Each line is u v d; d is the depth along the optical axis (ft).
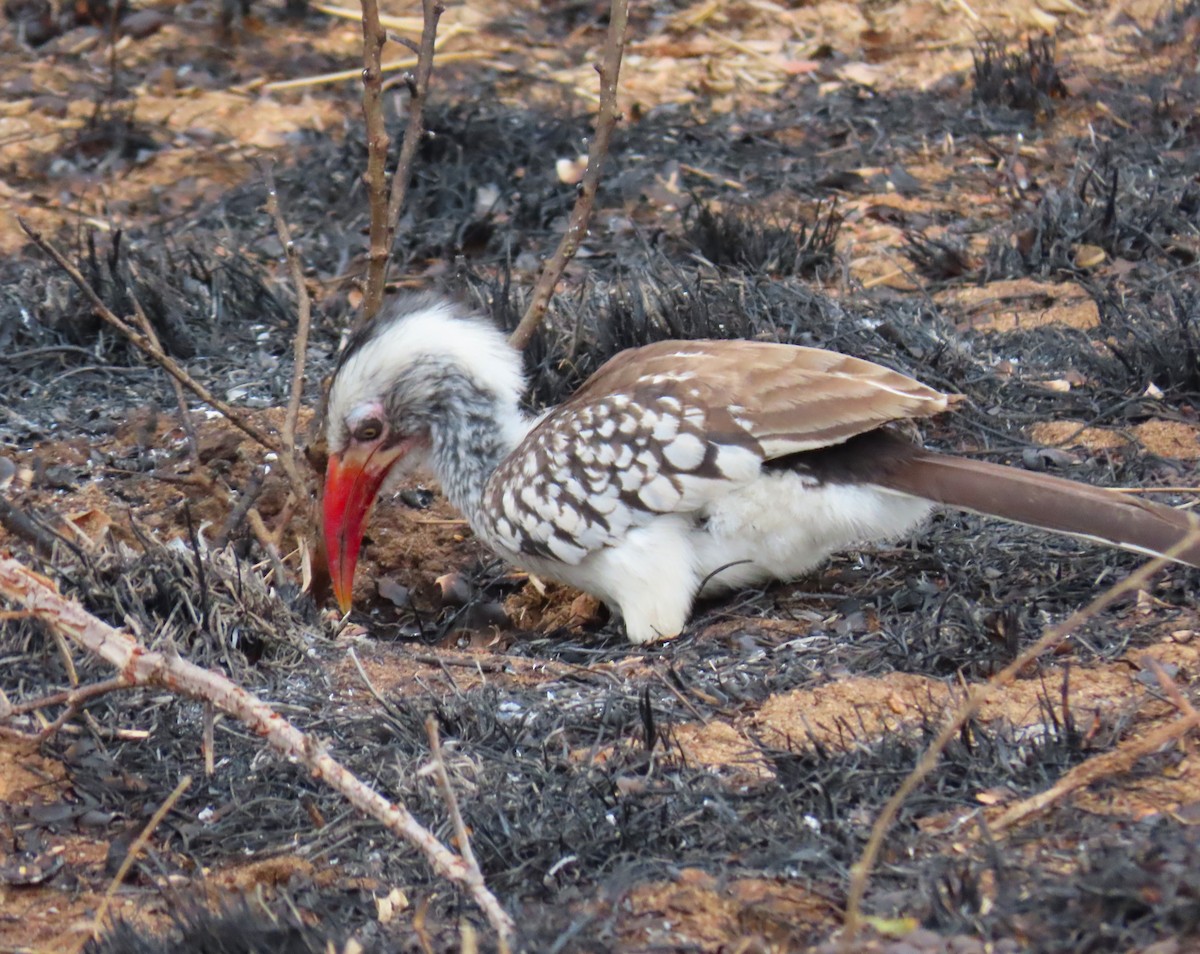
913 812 23.90
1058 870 21.88
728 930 21.67
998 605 30.60
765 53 67.46
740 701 27.89
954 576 32.19
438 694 28.89
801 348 31.71
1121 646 28.58
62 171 57.11
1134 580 22.20
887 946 20.12
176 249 49.93
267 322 46.57
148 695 28.40
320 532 35.94
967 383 40.37
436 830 24.54
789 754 25.59
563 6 72.13
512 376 35.01
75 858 24.89
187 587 30.94
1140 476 35.94
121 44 67.62
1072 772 23.61
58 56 66.74
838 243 50.19
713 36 69.21
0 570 24.34
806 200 53.78
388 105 60.80
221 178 56.70
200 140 59.41
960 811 23.91
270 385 43.11
